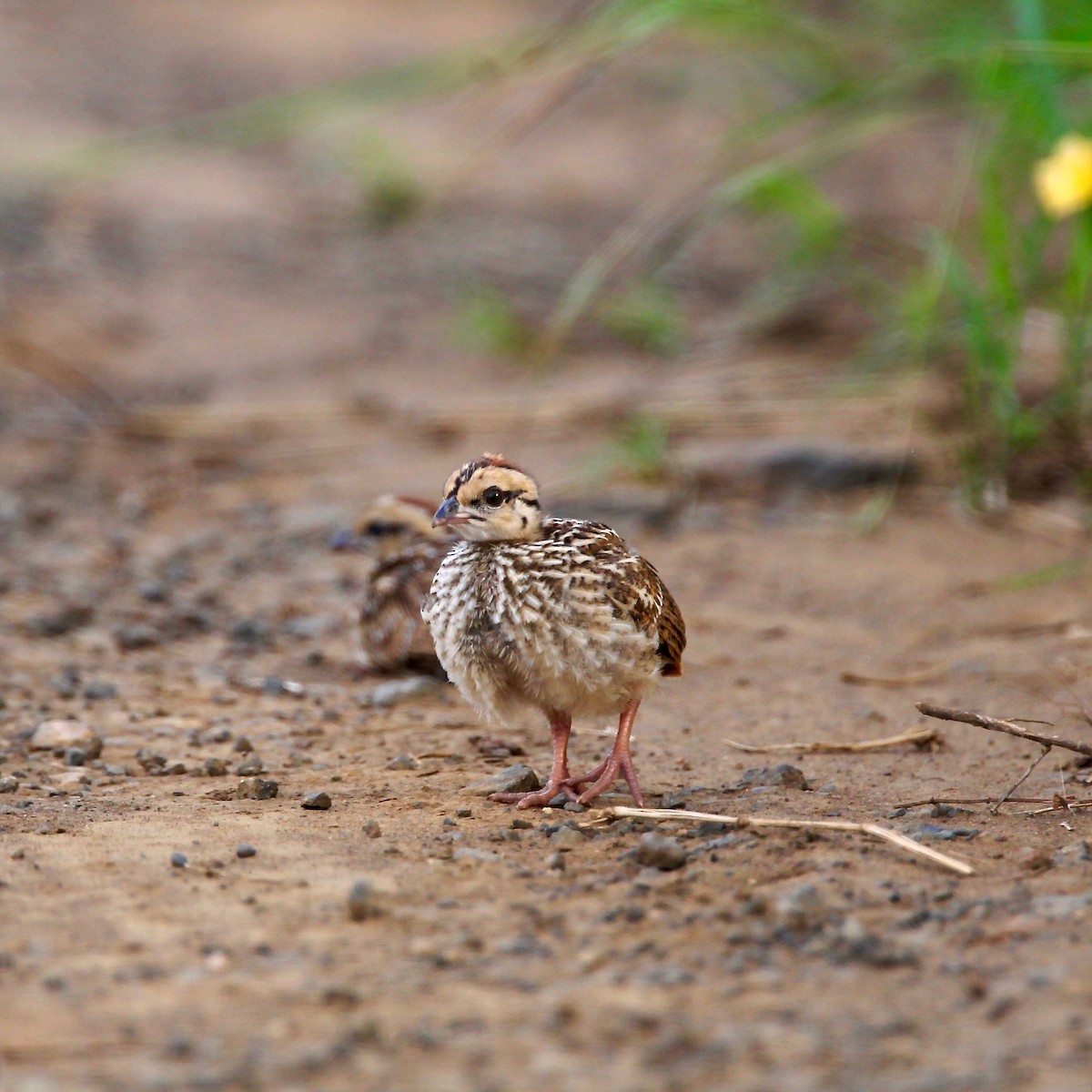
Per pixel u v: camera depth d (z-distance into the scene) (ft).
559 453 56.29
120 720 33.24
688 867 23.36
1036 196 47.11
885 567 44.91
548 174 101.76
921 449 52.47
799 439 54.60
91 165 92.84
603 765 28.55
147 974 19.36
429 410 61.31
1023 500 48.91
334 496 52.85
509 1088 16.60
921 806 26.71
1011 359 48.08
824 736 32.19
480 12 149.18
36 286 76.38
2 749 30.81
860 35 50.08
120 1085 16.63
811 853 23.88
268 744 31.71
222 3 154.10
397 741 32.19
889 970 19.56
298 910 21.61
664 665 28.37
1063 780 28.09
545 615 25.93
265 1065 17.07
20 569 45.14
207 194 96.78
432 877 23.04
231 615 42.19
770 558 46.01
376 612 37.32
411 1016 18.24
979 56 43.68
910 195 87.81
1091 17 40.34
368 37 138.10
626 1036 17.78
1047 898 21.67
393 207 92.17
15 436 59.41
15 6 146.92
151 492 53.57
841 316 69.51
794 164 50.83
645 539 47.96
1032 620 40.04
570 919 21.33
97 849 24.18
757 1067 17.04
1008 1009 18.37
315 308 77.66
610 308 67.67
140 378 66.80
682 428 57.26
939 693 35.04
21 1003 18.52
